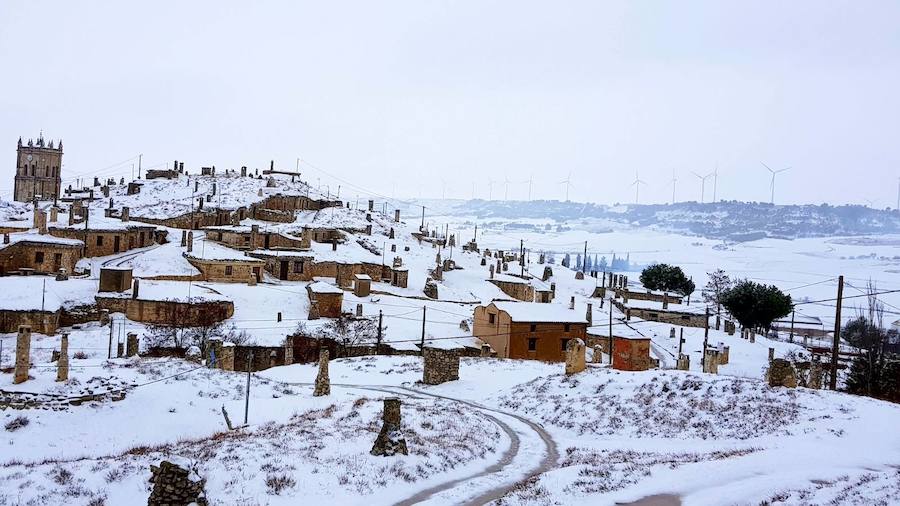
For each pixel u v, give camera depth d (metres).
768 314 115.06
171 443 43.06
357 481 32.16
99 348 74.50
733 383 47.12
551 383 56.53
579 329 89.88
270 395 55.88
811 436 37.78
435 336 92.12
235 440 39.12
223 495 29.38
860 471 30.77
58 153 189.25
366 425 43.25
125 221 120.69
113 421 46.03
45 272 97.25
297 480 31.42
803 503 25.23
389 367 72.19
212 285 100.00
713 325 123.12
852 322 137.50
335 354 83.50
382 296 109.44
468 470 36.81
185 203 152.75
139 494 30.34
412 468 34.78
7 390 46.56
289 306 95.75
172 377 54.78
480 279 136.50
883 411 40.31
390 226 167.25
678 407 45.91
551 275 162.00
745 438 39.69
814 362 63.81
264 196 163.38
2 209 137.88
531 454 40.94
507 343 86.94
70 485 31.16
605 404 49.19
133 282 86.50
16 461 39.03
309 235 122.44
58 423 44.38
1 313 78.69
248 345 78.38
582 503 28.11
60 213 125.06
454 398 59.38
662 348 91.81
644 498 28.36
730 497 27.03
